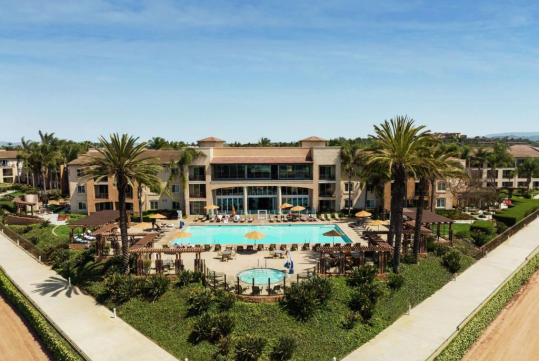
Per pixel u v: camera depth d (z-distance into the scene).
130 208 64.62
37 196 75.62
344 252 33.41
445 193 66.06
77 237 46.62
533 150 98.62
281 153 67.31
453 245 44.09
